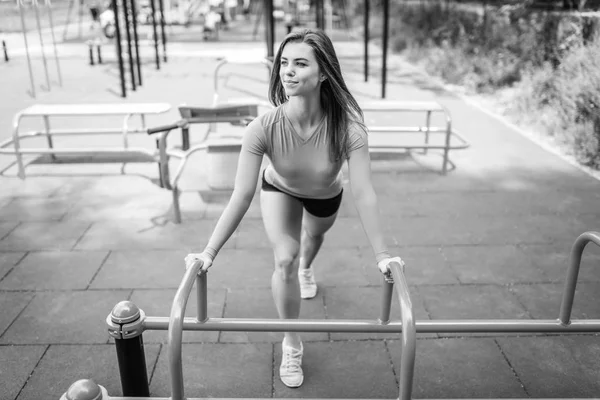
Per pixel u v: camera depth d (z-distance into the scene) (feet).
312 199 9.66
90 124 27.55
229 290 13.17
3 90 35.47
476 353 11.06
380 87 37.68
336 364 10.73
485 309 12.51
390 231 16.31
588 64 25.93
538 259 14.73
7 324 11.88
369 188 8.52
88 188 19.33
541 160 22.65
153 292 13.10
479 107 31.65
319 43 8.02
